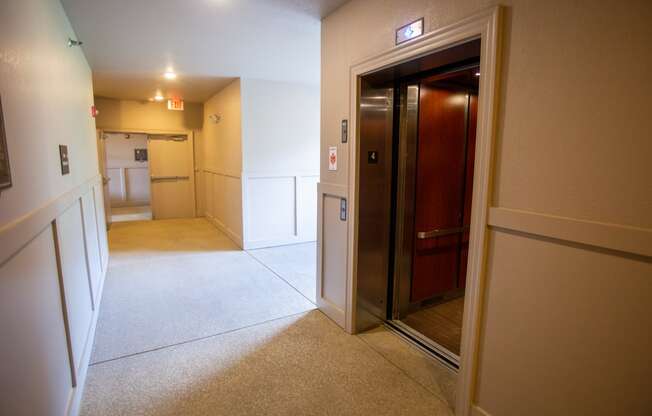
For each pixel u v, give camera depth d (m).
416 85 2.74
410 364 2.32
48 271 1.61
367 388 2.09
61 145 2.11
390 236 2.85
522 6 1.42
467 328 1.75
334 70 2.65
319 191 2.96
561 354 1.39
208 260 4.67
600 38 1.20
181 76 4.81
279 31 3.07
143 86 5.46
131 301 3.33
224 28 3.01
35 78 1.64
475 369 1.75
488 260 1.63
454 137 3.10
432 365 2.31
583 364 1.32
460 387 1.82
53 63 2.05
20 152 1.35
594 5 1.21
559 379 1.40
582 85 1.25
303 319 2.97
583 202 1.28
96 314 2.96
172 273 4.14
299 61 4.07
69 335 1.85
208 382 2.13
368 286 2.76
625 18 1.14
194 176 7.60
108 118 6.57
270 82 5.06
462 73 2.48
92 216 3.28
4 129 1.15
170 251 5.08
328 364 2.32
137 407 1.92
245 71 4.55
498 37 1.49
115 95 6.25
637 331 1.17
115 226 6.77
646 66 1.11
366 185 2.60
